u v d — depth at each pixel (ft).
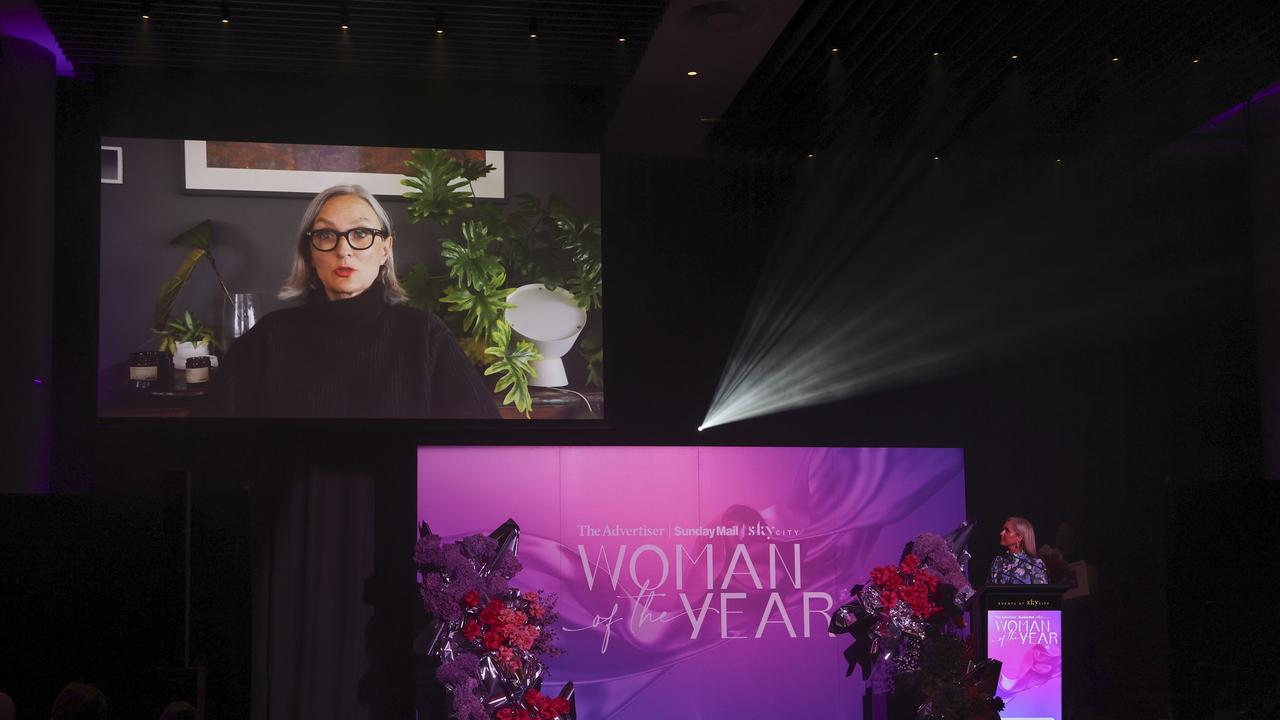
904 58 21.63
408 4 19.72
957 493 23.61
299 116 22.81
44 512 12.16
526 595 19.21
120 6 19.54
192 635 14.52
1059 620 19.80
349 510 22.09
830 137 24.70
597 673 21.94
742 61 21.11
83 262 21.76
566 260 23.22
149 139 21.83
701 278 24.27
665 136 24.23
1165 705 24.45
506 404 22.62
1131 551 25.07
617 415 23.59
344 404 21.98
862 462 23.35
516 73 22.52
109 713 12.01
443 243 22.75
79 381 21.58
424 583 18.97
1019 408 25.11
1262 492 23.44
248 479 21.90
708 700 22.24
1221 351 25.73
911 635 19.53
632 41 21.03
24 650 11.99
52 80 20.59
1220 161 25.93
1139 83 23.09
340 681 21.68
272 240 22.13
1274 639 22.63
